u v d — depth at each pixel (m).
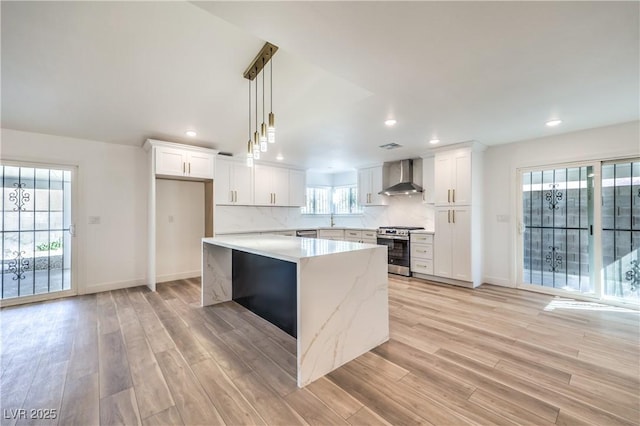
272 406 1.62
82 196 3.82
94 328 2.69
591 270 3.54
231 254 3.58
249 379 1.88
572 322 2.82
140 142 4.00
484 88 2.31
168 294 3.81
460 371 1.96
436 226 4.50
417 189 5.03
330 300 2.01
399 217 5.74
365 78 2.12
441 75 2.08
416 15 1.42
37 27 1.57
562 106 2.71
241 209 5.44
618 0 1.32
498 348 2.28
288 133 3.64
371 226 6.32
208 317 2.99
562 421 1.48
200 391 1.75
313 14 1.40
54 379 1.86
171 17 1.52
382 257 2.43
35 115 2.93
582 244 3.60
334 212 7.33
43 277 3.60
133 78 2.18
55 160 3.64
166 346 2.33
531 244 4.04
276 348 2.31
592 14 1.42
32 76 2.13
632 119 3.11
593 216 3.51
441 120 3.13
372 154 4.95
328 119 3.08
